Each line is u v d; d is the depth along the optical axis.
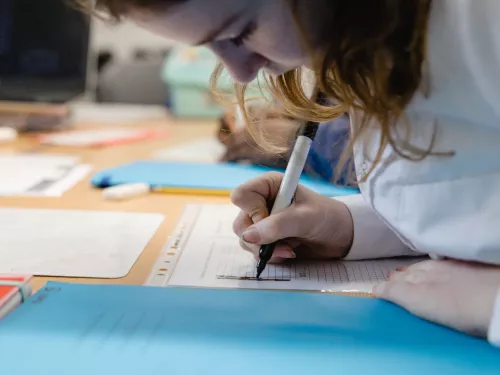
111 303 0.51
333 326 0.48
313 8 0.48
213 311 0.50
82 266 0.61
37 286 0.56
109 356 0.42
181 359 0.42
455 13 0.50
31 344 0.43
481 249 0.52
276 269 0.63
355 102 0.54
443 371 0.41
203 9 0.45
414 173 0.56
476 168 0.54
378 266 0.65
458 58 0.50
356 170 0.63
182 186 0.98
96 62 2.36
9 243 0.68
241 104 0.74
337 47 0.50
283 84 0.68
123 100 2.35
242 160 1.20
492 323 0.44
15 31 1.73
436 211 0.56
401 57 0.50
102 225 0.76
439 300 0.49
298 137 0.68
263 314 0.50
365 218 0.68
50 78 1.77
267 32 0.49
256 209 0.67
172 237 0.72
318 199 0.68
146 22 0.46
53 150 1.41
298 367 0.41
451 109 0.53
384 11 0.48
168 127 1.94
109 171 1.09
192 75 2.13
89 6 0.53
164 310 0.50
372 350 0.44
